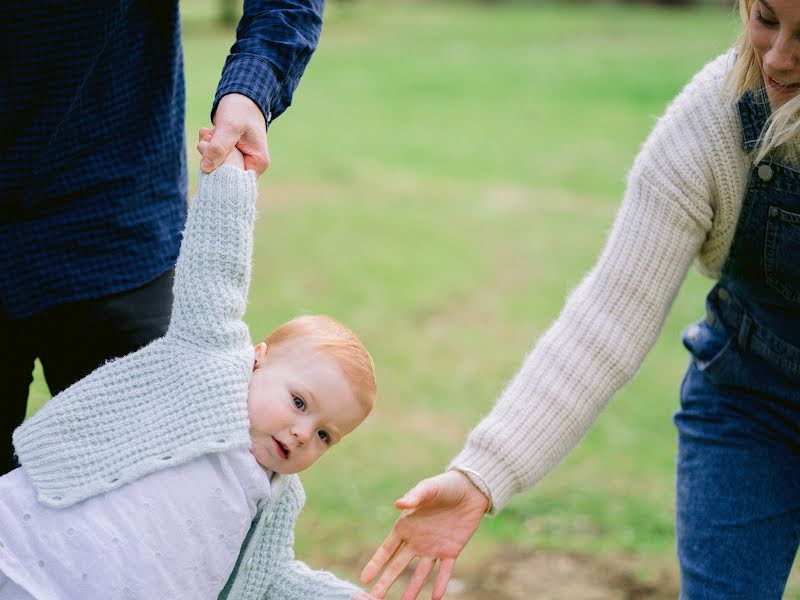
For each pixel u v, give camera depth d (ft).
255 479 6.31
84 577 5.92
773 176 6.29
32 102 6.71
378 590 6.68
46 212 6.95
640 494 13.89
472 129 44.04
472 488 6.80
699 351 7.11
